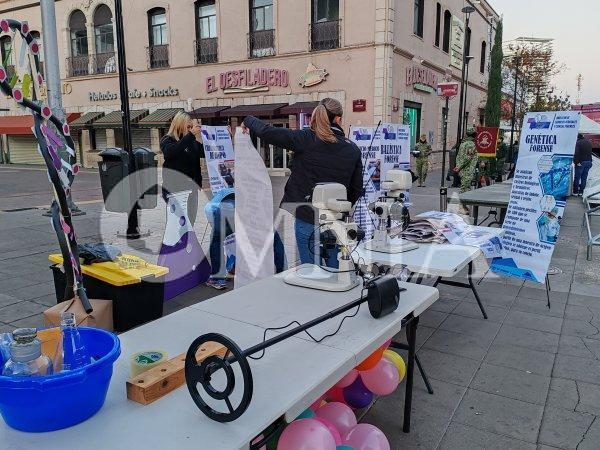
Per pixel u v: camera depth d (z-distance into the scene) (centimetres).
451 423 265
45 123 249
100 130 2217
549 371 321
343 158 328
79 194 1249
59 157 263
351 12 1491
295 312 218
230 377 134
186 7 1816
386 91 1487
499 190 646
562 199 420
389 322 206
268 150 1703
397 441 249
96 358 156
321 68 1570
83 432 129
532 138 437
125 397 147
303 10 1568
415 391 297
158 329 198
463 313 426
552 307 439
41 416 125
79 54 2217
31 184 1480
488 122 2420
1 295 445
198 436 128
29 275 508
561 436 252
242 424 133
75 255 288
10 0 2272
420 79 1781
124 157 595
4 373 135
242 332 195
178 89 1912
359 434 211
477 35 2631
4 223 800
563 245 689
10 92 221
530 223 443
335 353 176
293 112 1594
